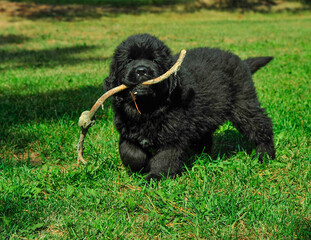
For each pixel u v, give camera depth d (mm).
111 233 1612
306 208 1709
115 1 9805
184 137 1855
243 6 10125
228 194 1770
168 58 1847
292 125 2301
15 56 4496
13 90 2938
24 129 2293
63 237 1608
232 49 4785
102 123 2334
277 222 1644
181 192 1784
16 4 8484
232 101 2004
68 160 2021
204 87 1914
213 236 1611
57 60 4262
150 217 1685
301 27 7316
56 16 7867
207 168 1910
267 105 2547
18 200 1731
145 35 1859
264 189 1817
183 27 7234
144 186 1795
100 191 1800
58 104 2615
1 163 1980
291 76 3346
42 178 1859
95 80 3232
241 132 2062
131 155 1888
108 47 5121
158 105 1796
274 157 2041
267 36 6062
